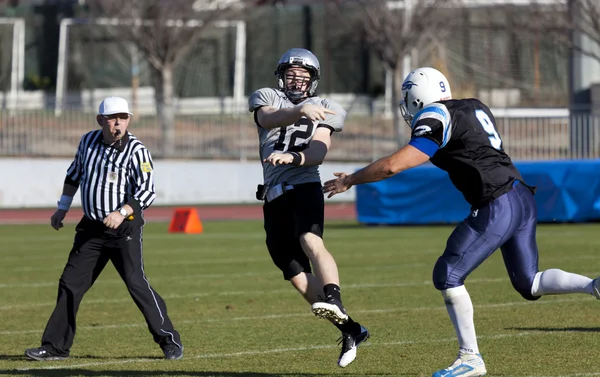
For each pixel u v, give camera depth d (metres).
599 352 26.08
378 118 107.88
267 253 56.88
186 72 143.12
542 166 70.94
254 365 25.48
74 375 24.45
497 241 21.33
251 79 145.00
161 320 26.77
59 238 70.12
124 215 26.52
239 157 107.62
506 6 119.81
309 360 26.03
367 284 41.97
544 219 70.88
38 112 107.62
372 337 29.34
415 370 24.39
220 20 122.81
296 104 24.64
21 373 24.80
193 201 106.19
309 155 23.42
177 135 107.81
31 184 103.94
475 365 21.50
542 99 137.50
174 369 25.12
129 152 26.86
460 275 21.52
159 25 117.69
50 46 145.62
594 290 21.09
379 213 75.12
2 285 44.06
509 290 39.12
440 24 118.38
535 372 23.67
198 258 54.38
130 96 144.50
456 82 136.88
